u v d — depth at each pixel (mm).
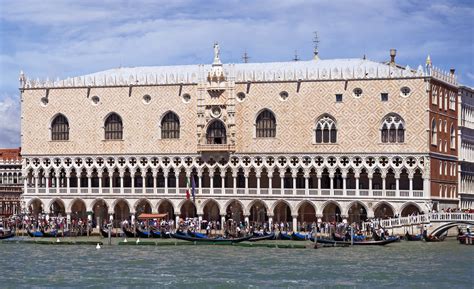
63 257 122750
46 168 176000
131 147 171500
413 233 149375
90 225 164250
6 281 99125
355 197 159125
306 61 172625
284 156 163250
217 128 167750
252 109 165125
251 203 164875
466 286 95250
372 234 144875
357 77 159750
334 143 160875
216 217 171500
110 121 173250
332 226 151250
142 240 146750
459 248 133375
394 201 157375
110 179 172625
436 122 160750
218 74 166500
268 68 171875
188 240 144375
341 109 160500
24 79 177375
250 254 125562
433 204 158875
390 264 112562
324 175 163125
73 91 174750
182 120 168875
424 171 156500
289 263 114000
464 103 177375
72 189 174125
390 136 158500
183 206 171875
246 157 165250
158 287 94688
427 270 106750
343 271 105875
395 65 174500
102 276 102625
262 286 94938
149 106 170750
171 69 177625
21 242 146250
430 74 156875
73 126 174625
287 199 162750
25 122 177375
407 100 157375
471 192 180625
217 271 106438
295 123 162875
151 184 172250
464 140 176750
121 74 178250
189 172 168625
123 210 176125
